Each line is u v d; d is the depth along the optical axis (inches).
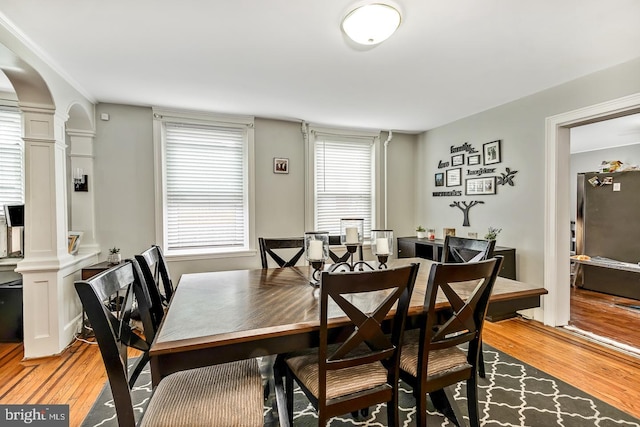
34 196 99.7
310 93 125.0
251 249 156.9
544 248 124.6
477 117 152.9
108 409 74.6
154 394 52.2
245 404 49.9
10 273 122.0
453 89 122.0
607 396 79.4
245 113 151.2
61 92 104.0
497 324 127.0
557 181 120.6
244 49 89.8
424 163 189.5
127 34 81.7
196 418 46.6
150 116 140.6
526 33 82.0
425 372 57.8
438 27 78.9
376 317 52.8
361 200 184.4
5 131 125.0
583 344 109.1
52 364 95.9
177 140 146.3
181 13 72.9
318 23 77.2
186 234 149.2
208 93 124.0
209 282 82.7
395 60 97.1
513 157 136.0
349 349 52.2
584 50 91.7
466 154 159.8
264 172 160.4
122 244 137.1
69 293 110.7
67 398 78.9
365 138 182.9
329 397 52.3
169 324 53.9
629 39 85.4
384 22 71.9
